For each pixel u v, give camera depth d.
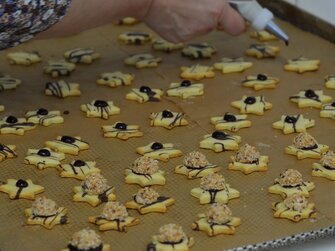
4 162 1.08
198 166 1.05
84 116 1.20
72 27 1.19
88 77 1.33
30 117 1.19
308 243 0.94
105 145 1.13
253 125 1.17
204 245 0.91
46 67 1.35
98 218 0.94
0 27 1.06
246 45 1.44
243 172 1.05
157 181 1.02
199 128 1.16
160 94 1.25
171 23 1.31
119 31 1.52
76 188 1.01
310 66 1.33
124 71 1.35
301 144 1.09
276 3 1.54
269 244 0.90
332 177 1.03
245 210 0.97
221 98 1.25
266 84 1.27
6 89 1.28
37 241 0.92
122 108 1.22
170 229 0.90
